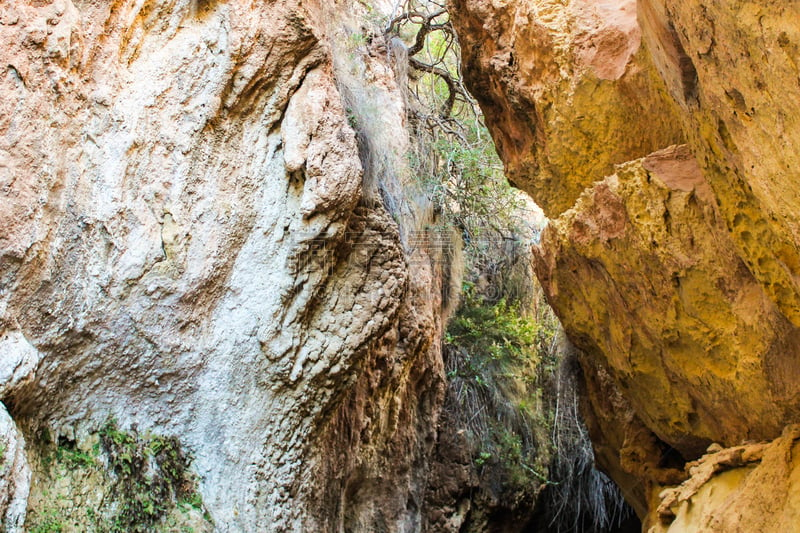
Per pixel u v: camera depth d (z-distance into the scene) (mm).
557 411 9086
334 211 5121
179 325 4793
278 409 5094
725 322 4184
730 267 4031
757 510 3486
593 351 6098
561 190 5746
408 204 7027
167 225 4809
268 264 5145
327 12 6590
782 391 3902
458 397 8484
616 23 5008
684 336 4551
